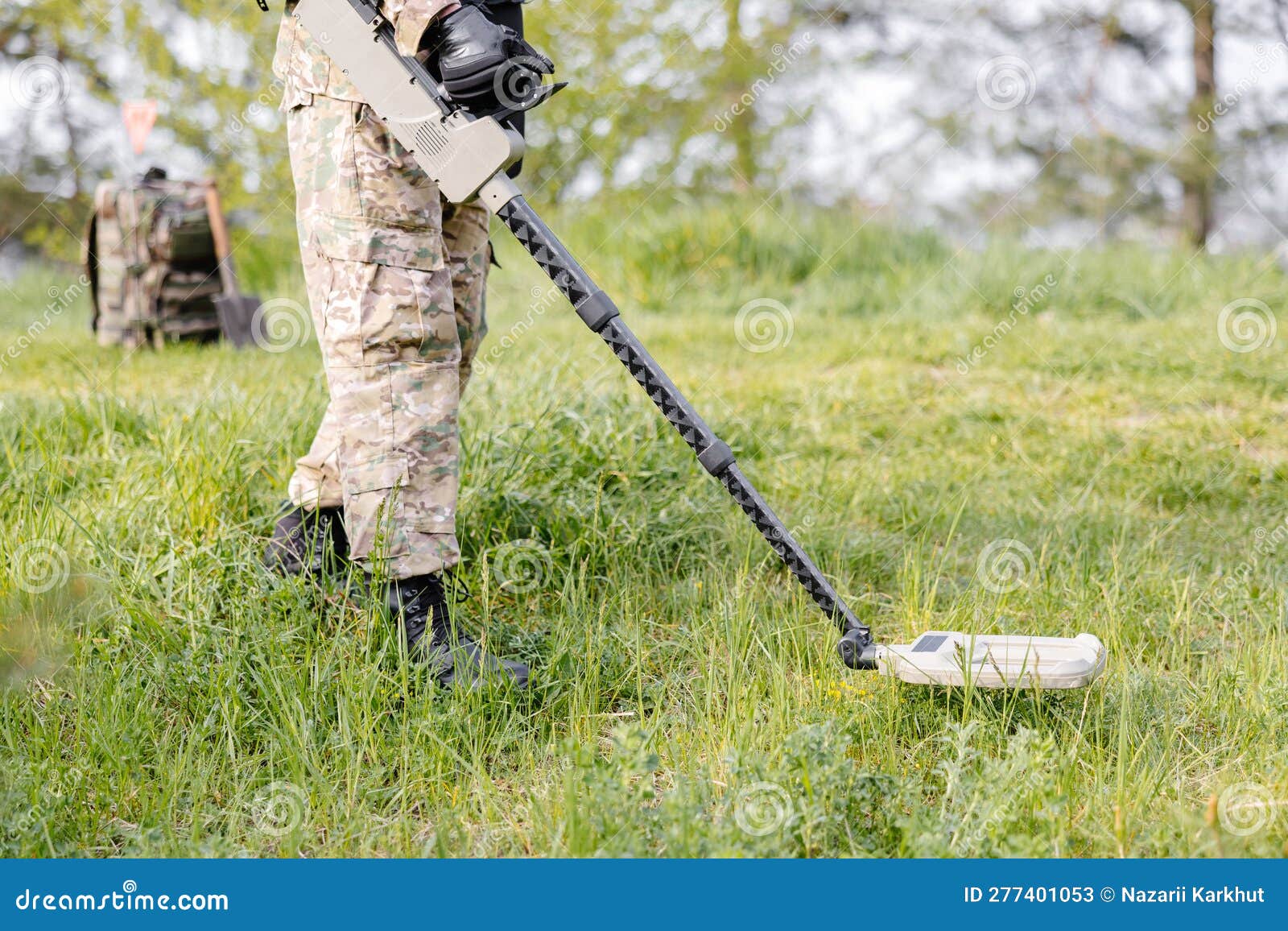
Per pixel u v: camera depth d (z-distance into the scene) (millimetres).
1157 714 2291
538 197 10148
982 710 2162
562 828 1844
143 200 6184
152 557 2725
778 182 10289
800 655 2535
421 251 2367
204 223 6223
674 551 3170
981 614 2785
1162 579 3045
